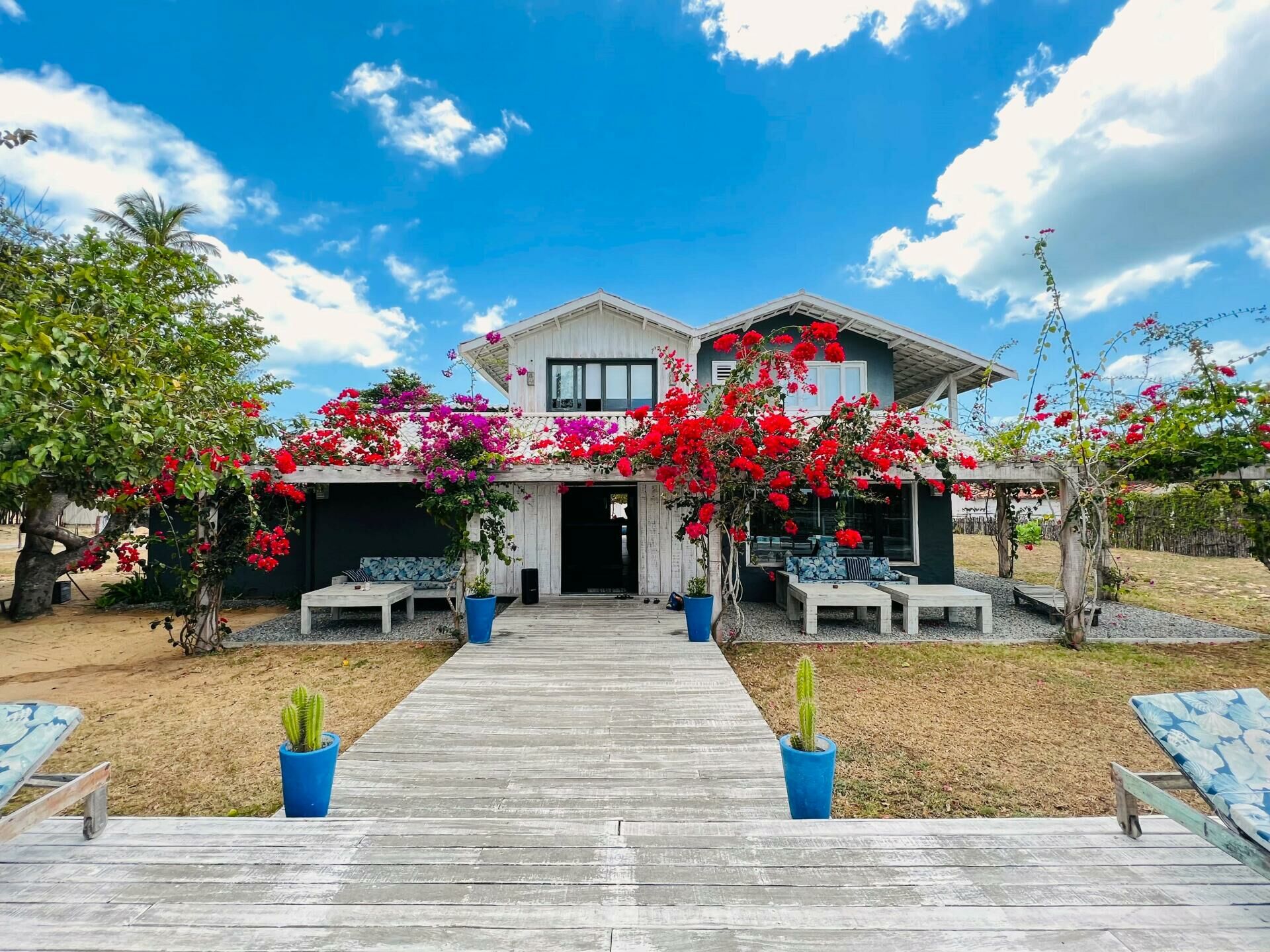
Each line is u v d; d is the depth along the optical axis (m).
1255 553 8.27
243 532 7.61
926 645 7.68
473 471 7.19
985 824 2.73
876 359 11.20
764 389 6.92
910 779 4.04
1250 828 2.07
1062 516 7.75
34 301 3.62
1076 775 4.10
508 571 10.17
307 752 2.99
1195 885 2.30
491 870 2.40
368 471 7.58
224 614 9.86
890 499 10.30
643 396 10.82
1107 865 2.43
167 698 5.86
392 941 1.99
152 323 4.85
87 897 2.23
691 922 2.08
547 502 10.23
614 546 10.80
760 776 3.71
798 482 7.30
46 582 10.10
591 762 3.90
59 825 2.74
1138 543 17.41
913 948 1.96
